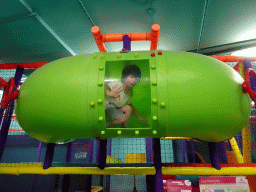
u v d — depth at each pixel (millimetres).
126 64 1504
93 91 1373
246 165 1642
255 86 1836
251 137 2246
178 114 1336
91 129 1441
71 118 1401
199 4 3172
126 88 1448
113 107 1422
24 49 4133
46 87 1441
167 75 1361
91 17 3404
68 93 1393
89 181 1658
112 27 3668
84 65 1491
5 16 3207
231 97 1367
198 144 3852
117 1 3098
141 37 2061
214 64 1487
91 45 4180
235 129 1453
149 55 1484
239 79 1486
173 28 3736
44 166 1685
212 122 1367
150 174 1607
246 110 1438
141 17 3445
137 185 3986
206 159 3756
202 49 4406
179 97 1324
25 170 1698
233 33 3852
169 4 3170
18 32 3604
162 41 4141
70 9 3217
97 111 1363
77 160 4168
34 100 1444
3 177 1733
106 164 1710
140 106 1461
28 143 4871
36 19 3289
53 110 1407
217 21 3529
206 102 1327
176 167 1608
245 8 3219
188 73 1372
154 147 1657
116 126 1453
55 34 3744
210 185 1511
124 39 1974
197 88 1336
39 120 1450
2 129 2143
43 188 1661
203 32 3814
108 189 3096
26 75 4379
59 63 1582
